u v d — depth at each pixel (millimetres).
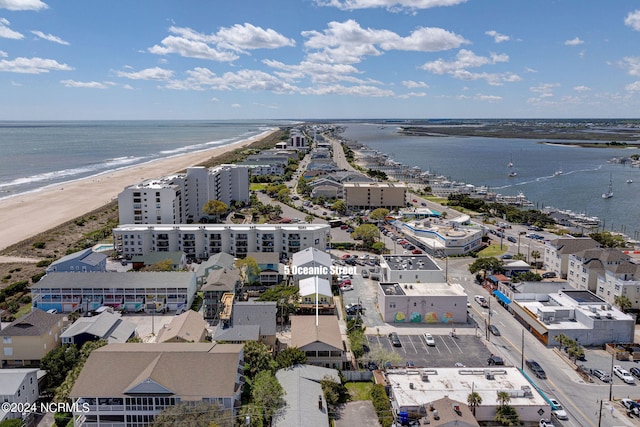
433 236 183000
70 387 76688
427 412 73625
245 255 159625
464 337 107625
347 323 113312
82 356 86375
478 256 170500
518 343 104688
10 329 90625
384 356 92625
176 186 187750
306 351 91875
